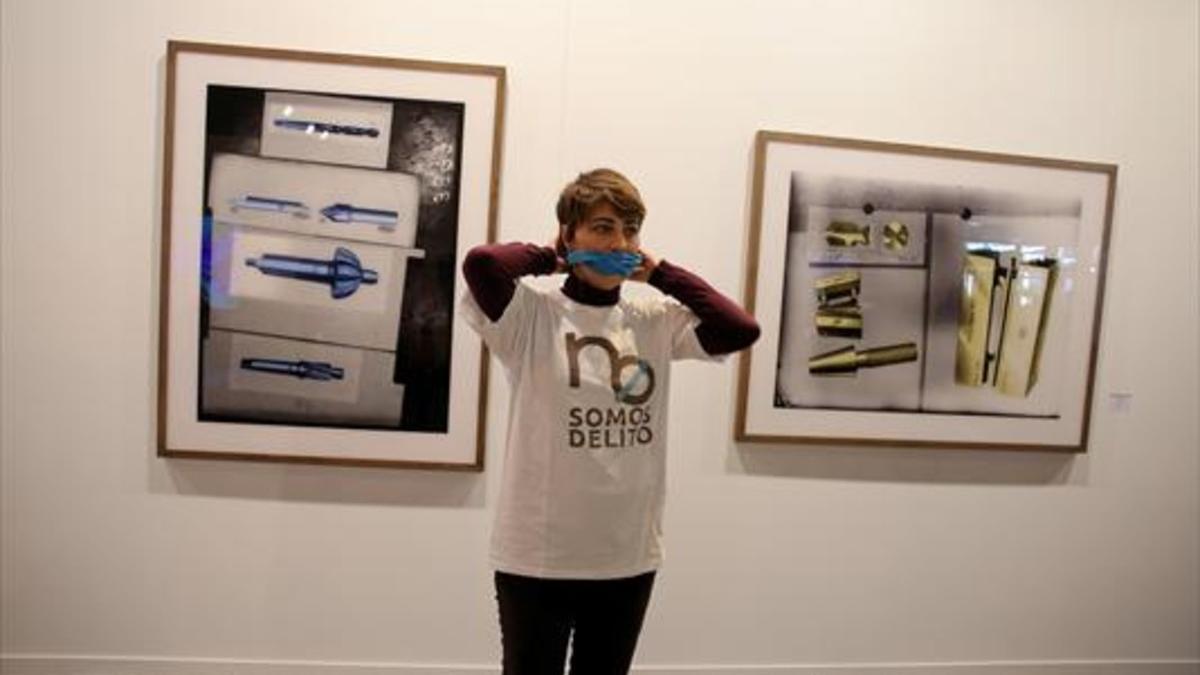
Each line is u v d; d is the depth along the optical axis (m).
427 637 2.03
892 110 2.06
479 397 1.95
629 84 1.97
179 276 1.87
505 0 1.92
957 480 2.18
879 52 2.05
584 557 1.21
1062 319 2.15
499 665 2.04
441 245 1.91
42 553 1.94
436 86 1.88
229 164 1.85
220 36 1.87
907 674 2.20
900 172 2.04
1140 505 2.28
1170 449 2.28
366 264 1.90
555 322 1.23
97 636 1.96
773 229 2.00
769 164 1.99
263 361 1.90
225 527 1.96
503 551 1.23
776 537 2.12
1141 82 2.16
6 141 1.85
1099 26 2.13
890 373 2.08
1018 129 2.11
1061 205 2.12
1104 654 2.30
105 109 1.86
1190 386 2.27
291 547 1.98
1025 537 2.24
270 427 1.92
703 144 2.00
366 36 1.90
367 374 1.93
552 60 1.94
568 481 1.20
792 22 2.01
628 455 1.23
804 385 2.05
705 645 2.11
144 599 1.96
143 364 1.92
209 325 1.88
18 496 1.92
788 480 2.11
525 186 1.95
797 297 2.03
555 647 1.24
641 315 1.30
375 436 1.94
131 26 1.85
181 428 1.90
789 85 2.02
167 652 1.98
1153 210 2.20
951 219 2.07
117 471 1.94
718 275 2.03
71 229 1.88
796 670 2.15
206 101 1.84
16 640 1.95
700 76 1.99
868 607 2.17
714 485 2.08
